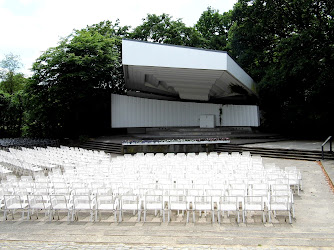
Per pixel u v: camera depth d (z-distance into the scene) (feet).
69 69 84.12
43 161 44.80
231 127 86.53
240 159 39.40
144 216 21.79
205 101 95.40
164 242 17.42
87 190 24.48
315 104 76.23
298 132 85.51
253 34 88.74
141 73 67.72
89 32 92.27
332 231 18.90
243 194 22.75
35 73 85.87
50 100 90.02
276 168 32.73
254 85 83.97
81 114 99.35
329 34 67.10
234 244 16.83
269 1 79.71
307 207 24.25
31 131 106.63
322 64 68.95
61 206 22.79
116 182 26.96
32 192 25.52
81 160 45.93
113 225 21.11
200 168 34.06
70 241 17.89
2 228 20.86
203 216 22.90
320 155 49.19
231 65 60.23
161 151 60.13
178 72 62.59
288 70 70.90
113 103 96.07
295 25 84.99
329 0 71.56
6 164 52.54
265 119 87.45
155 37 114.01
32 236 18.88
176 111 92.63
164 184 25.67
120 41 103.50
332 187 30.53
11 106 114.83
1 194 25.30
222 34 125.08
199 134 79.36
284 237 17.81
